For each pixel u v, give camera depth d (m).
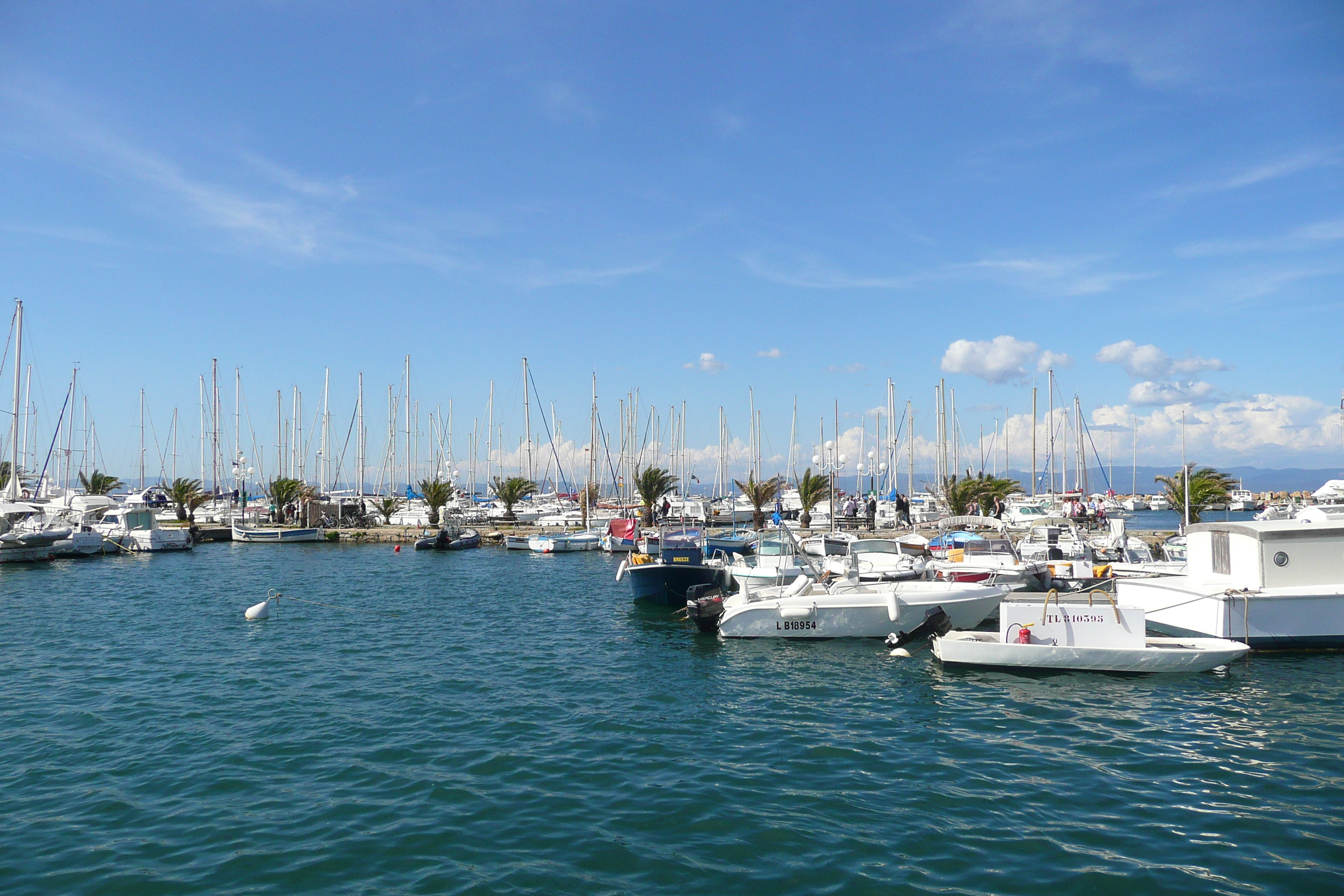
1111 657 17.41
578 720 14.52
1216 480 57.22
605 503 74.69
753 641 21.72
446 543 55.03
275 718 14.62
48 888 8.43
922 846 9.32
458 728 13.98
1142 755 12.46
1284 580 19.19
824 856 9.07
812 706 15.36
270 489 71.69
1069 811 10.32
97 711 15.09
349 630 24.33
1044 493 78.81
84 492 76.44
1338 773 11.65
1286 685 16.41
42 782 11.41
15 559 45.97
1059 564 27.83
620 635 23.25
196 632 23.83
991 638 19.16
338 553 53.94
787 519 64.62
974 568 26.11
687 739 13.41
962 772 11.77
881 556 29.45
